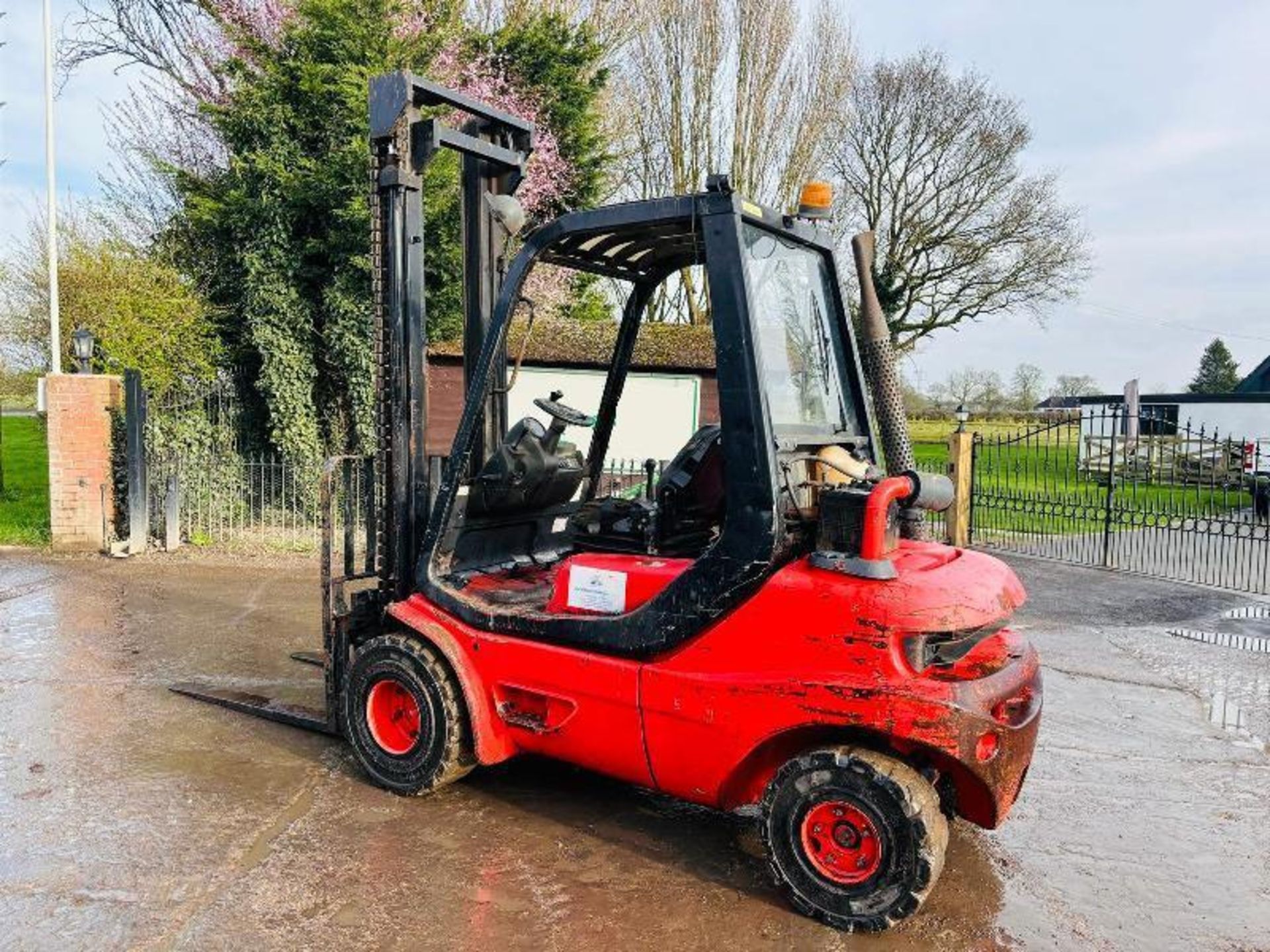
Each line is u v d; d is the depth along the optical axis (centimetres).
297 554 1049
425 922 327
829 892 328
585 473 495
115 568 973
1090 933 335
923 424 3080
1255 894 367
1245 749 528
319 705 548
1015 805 447
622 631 361
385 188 445
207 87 1498
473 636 404
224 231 1242
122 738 498
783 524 337
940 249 2831
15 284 1480
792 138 2422
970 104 2748
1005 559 1172
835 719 314
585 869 371
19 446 2372
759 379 332
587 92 1616
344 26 1155
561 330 1345
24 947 306
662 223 357
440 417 1255
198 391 1197
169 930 318
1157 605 910
